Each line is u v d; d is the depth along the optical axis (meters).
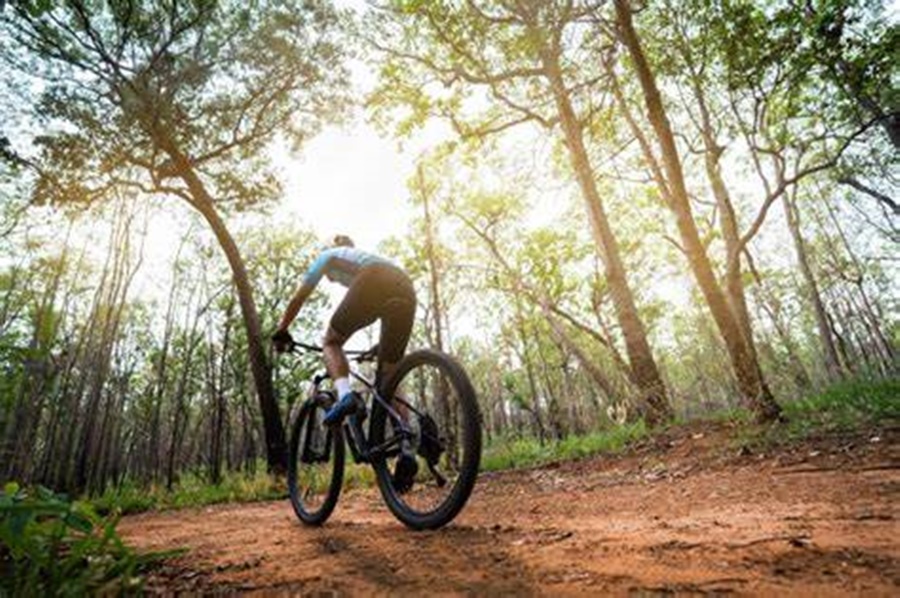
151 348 30.25
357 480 7.58
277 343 3.51
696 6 10.58
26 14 11.67
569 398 34.31
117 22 13.17
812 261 30.66
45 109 13.21
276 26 14.52
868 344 33.69
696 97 14.16
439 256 28.88
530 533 2.48
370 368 3.49
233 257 13.40
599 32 13.49
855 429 5.66
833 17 9.77
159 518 5.90
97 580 1.71
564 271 28.72
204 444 35.62
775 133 11.84
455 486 2.73
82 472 14.84
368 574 1.97
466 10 13.34
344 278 3.37
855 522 2.08
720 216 15.81
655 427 9.88
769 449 5.53
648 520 2.72
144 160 14.88
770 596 1.37
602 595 1.50
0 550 2.15
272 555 2.48
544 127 15.77
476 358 50.12
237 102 15.52
